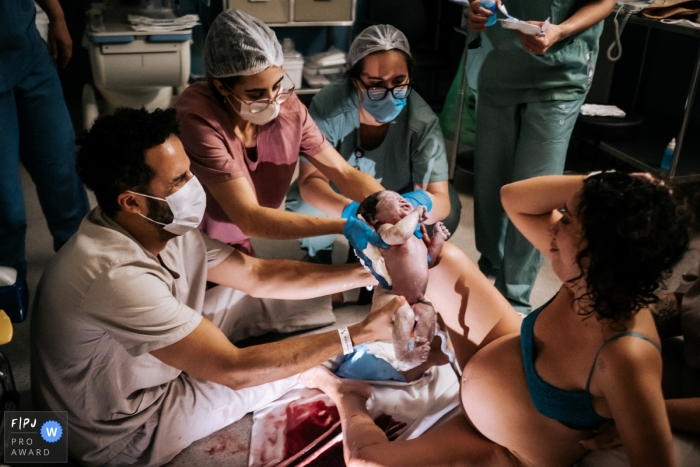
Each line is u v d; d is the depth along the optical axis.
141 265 1.42
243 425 1.83
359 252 1.49
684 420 1.30
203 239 1.74
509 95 2.18
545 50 2.00
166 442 1.67
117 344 1.49
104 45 3.42
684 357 1.52
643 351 1.10
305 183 2.17
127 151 1.33
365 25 4.59
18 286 1.83
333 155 2.07
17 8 2.08
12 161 2.21
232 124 1.90
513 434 1.37
